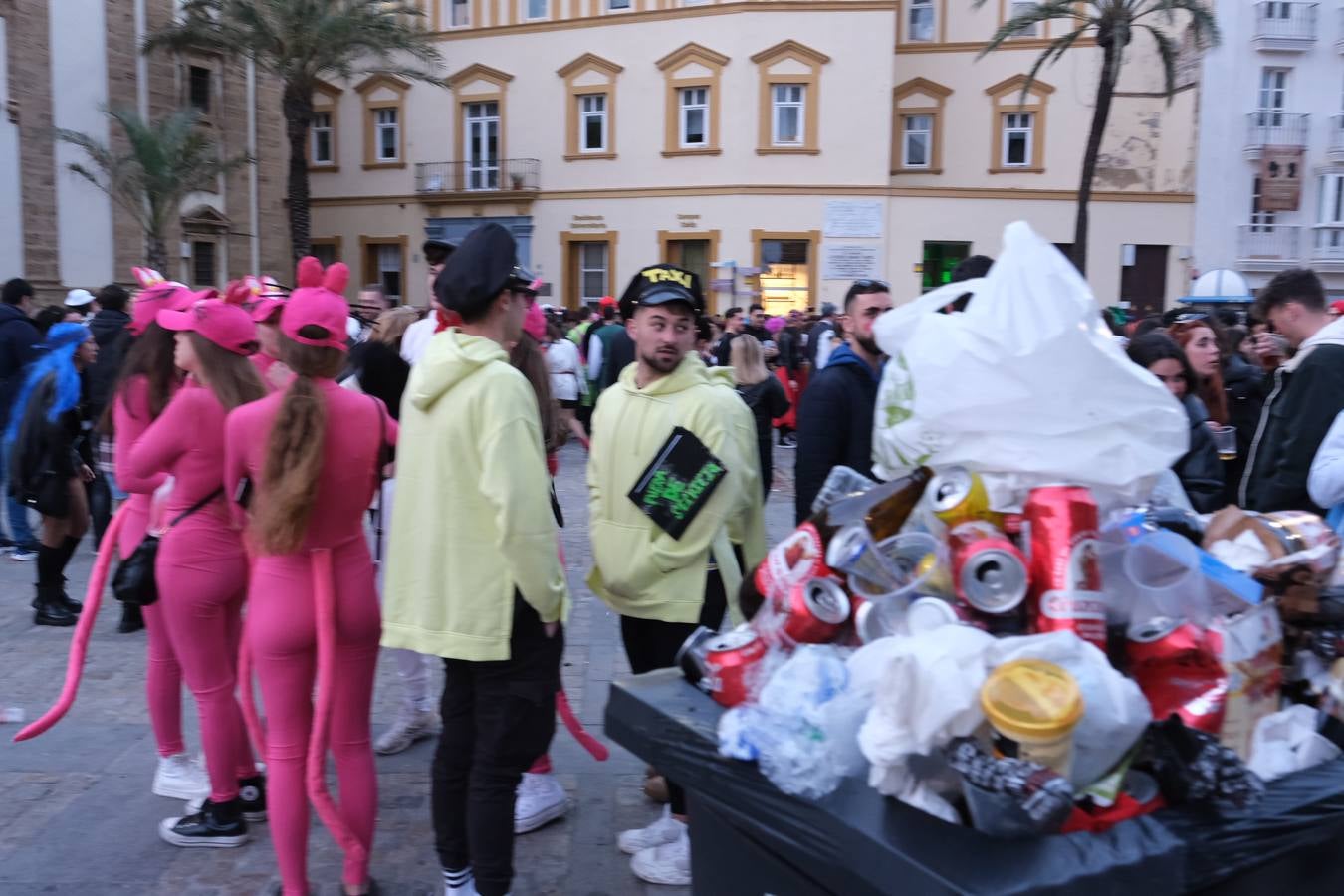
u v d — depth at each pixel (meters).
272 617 2.76
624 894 3.05
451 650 2.58
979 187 27.28
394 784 3.76
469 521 2.58
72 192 22.64
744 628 2.12
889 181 26.50
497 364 2.56
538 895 3.04
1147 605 1.72
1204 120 26.34
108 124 23.12
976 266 3.25
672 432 3.02
